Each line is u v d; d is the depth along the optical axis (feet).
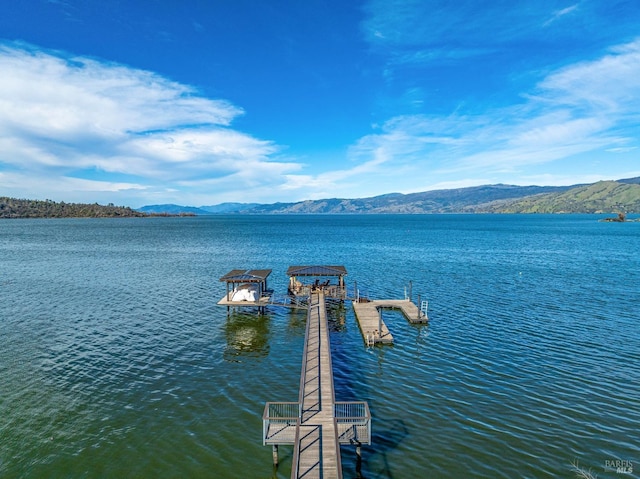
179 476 62.13
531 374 96.32
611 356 106.52
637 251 334.03
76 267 252.42
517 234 540.11
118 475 62.13
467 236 511.40
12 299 169.27
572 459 65.67
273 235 538.88
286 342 123.44
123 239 456.45
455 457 66.44
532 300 167.53
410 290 177.27
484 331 128.47
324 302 152.66
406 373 98.58
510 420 76.95
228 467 64.49
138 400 85.35
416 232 597.11
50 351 111.75
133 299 171.42
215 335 128.77
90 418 77.97
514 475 62.18
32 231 575.38
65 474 62.18
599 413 78.95
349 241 444.55
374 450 68.39
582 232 570.46
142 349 114.93
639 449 68.18
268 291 177.17
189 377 97.14
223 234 554.05
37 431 73.31
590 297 171.94
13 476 61.57
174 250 350.84
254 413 80.59
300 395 75.72
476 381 93.30
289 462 65.82
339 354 112.06
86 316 145.79
